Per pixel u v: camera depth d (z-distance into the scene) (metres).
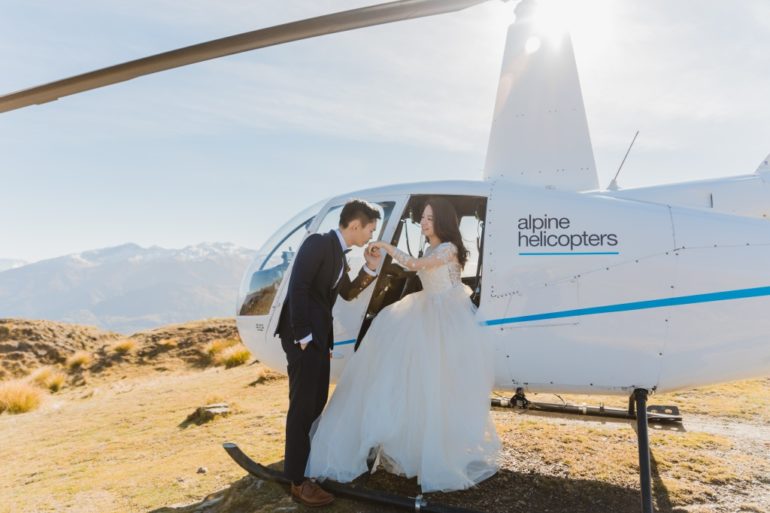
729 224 3.00
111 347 13.69
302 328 2.79
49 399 10.05
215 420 5.40
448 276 3.09
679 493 2.98
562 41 3.50
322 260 2.90
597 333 2.95
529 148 3.54
